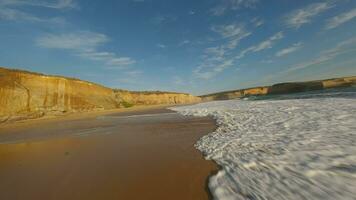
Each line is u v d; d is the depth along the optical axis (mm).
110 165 6629
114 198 4496
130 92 72375
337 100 16953
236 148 7062
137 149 8398
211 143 8211
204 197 4238
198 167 5863
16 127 21484
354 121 8734
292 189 3990
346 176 4203
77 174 6023
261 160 5660
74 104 40906
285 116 12109
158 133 11570
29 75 36938
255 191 4121
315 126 8641
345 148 5676
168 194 4500
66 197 4684
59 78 41344
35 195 4895
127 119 21219
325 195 3658
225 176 5027
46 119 29047
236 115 15578
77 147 9477
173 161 6562
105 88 55812
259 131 9141
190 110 26469
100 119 23422
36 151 9203
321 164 4871
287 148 6301
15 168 6953
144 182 5191
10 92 32500
